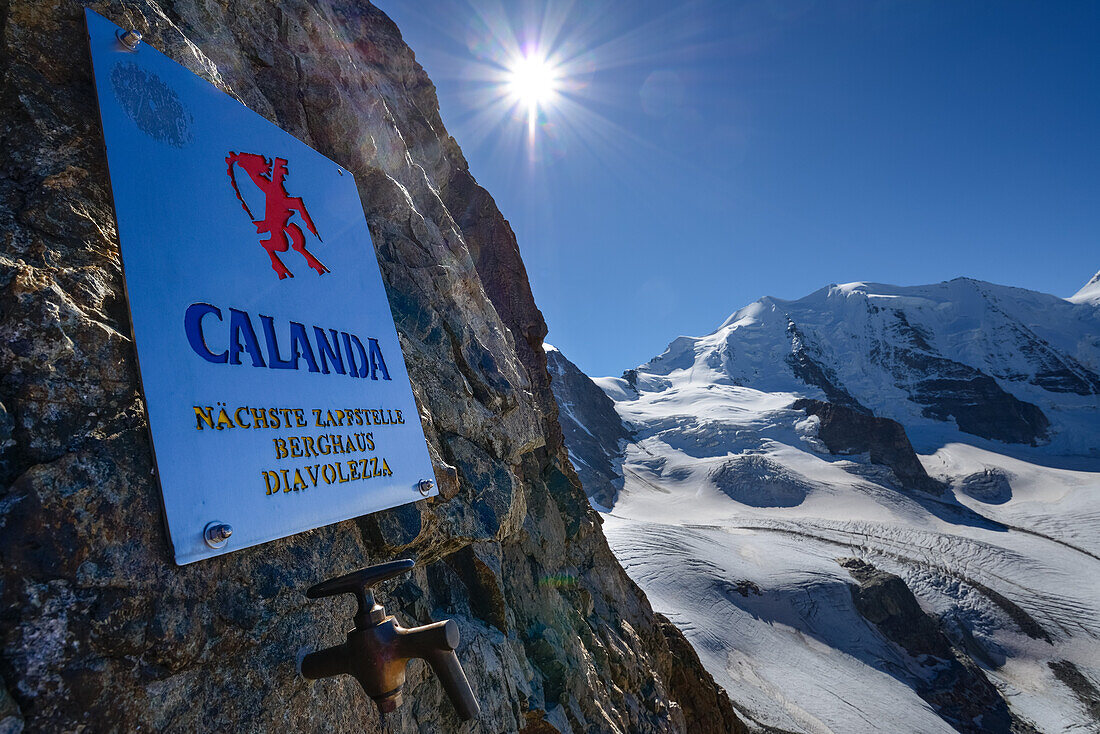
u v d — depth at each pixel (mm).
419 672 3244
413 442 3125
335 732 2385
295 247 2740
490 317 5918
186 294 2092
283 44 4039
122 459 1793
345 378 2754
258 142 2721
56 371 1727
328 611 2490
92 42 2105
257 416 2195
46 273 1815
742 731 13414
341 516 2449
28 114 1967
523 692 4438
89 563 1622
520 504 4547
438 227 5621
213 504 1930
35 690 1438
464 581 4520
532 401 6332
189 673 1832
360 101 4738
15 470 1575
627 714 7105
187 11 3158
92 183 2088
